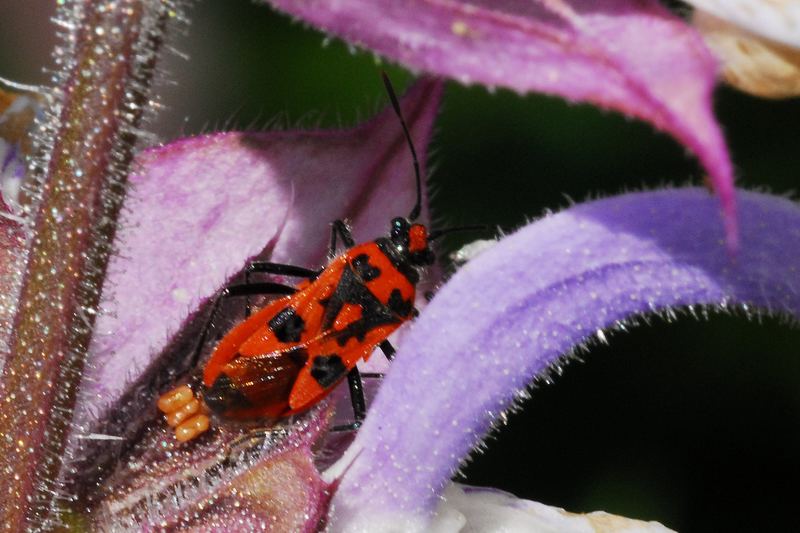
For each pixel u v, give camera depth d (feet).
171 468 0.35
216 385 0.35
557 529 0.36
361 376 0.37
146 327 0.36
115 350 0.36
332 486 0.34
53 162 0.33
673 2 0.32
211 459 0.35
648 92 0.31
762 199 0.35
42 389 0.33
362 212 0.37
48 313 0.33
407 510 0.35
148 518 0.35
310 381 0.36
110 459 0.35
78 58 0.33
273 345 0.36
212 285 0.36
